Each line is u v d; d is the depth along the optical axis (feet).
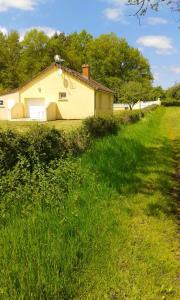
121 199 26.45
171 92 323.57
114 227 21.03
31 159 25.45
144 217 23.68
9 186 22.47
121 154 39.19
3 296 13.37
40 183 23.50
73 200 22.89
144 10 31.22
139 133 62.23
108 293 14.90
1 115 123.24
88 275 15.88
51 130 29.45
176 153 50.39
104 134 49.21
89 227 19.77
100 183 27.45
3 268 14.80
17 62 273.54
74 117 121.80
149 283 15.76
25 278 14.38
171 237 20.80
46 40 262.26
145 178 33.37
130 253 18.21
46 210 21.01
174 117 133.28
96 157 34.37
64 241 17.56
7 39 279.08
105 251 18.02
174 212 25.31
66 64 269.23
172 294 15.20
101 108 130.21
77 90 120.57
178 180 34.55
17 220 19.22
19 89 125.80
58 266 15.62
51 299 13.97
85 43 307.99
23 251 15.92
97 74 288.10
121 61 294.66
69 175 26.76
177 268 17.20
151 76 309.01
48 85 123.13
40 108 125.08
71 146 33.04
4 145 23.59
